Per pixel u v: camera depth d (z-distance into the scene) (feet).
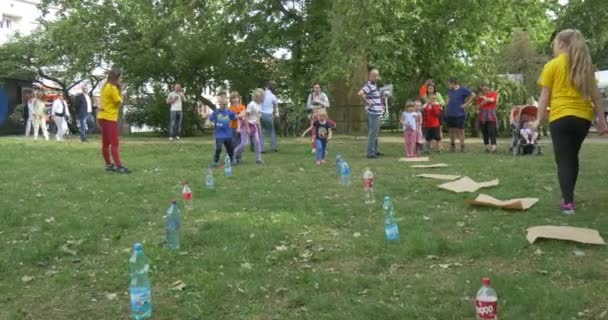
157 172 37.63
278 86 94.53
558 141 22.75
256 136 43.09
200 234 20.15
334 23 74.74
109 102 37.06
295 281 15.23
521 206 23.38
